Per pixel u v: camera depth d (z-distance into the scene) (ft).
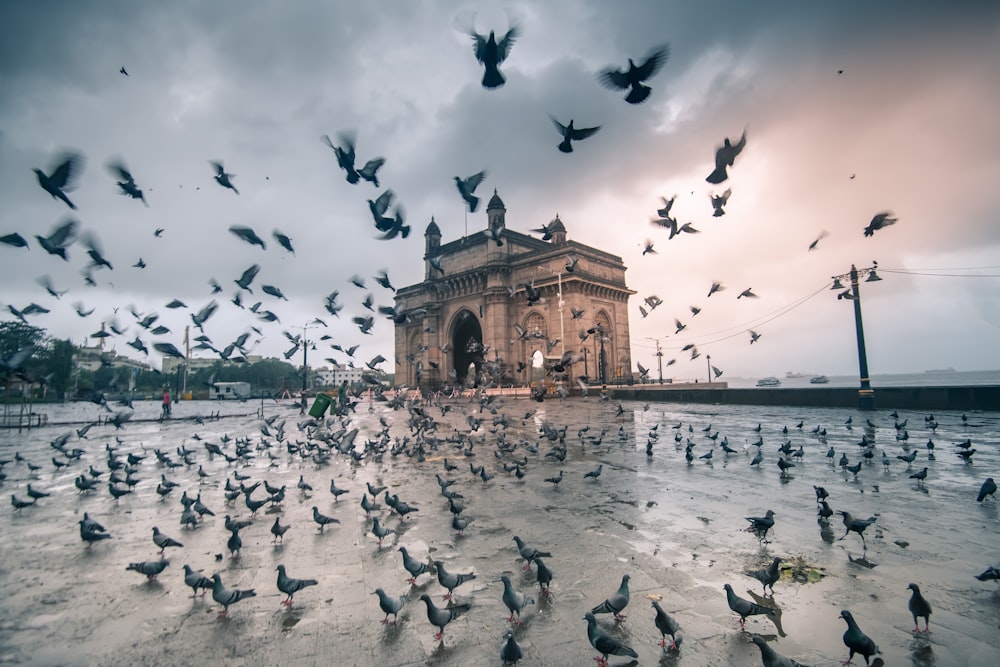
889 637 15.17
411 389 216.13
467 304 236.02
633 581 19.80
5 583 21.08
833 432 65.51
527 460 48.16
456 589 19.61
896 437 55.83
